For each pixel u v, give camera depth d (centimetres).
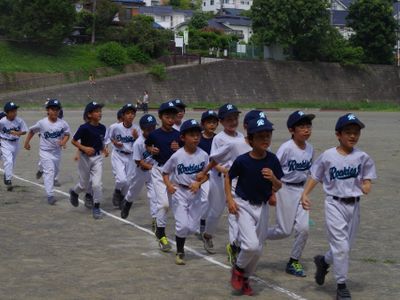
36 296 718
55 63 6228
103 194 1491
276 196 833
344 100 7306
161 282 782
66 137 1361
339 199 732
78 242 1002
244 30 10375
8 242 995
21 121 1540
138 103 5434
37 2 6172
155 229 1033
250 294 735
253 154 742
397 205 1376
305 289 763
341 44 7544
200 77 6669
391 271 852
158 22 10881
